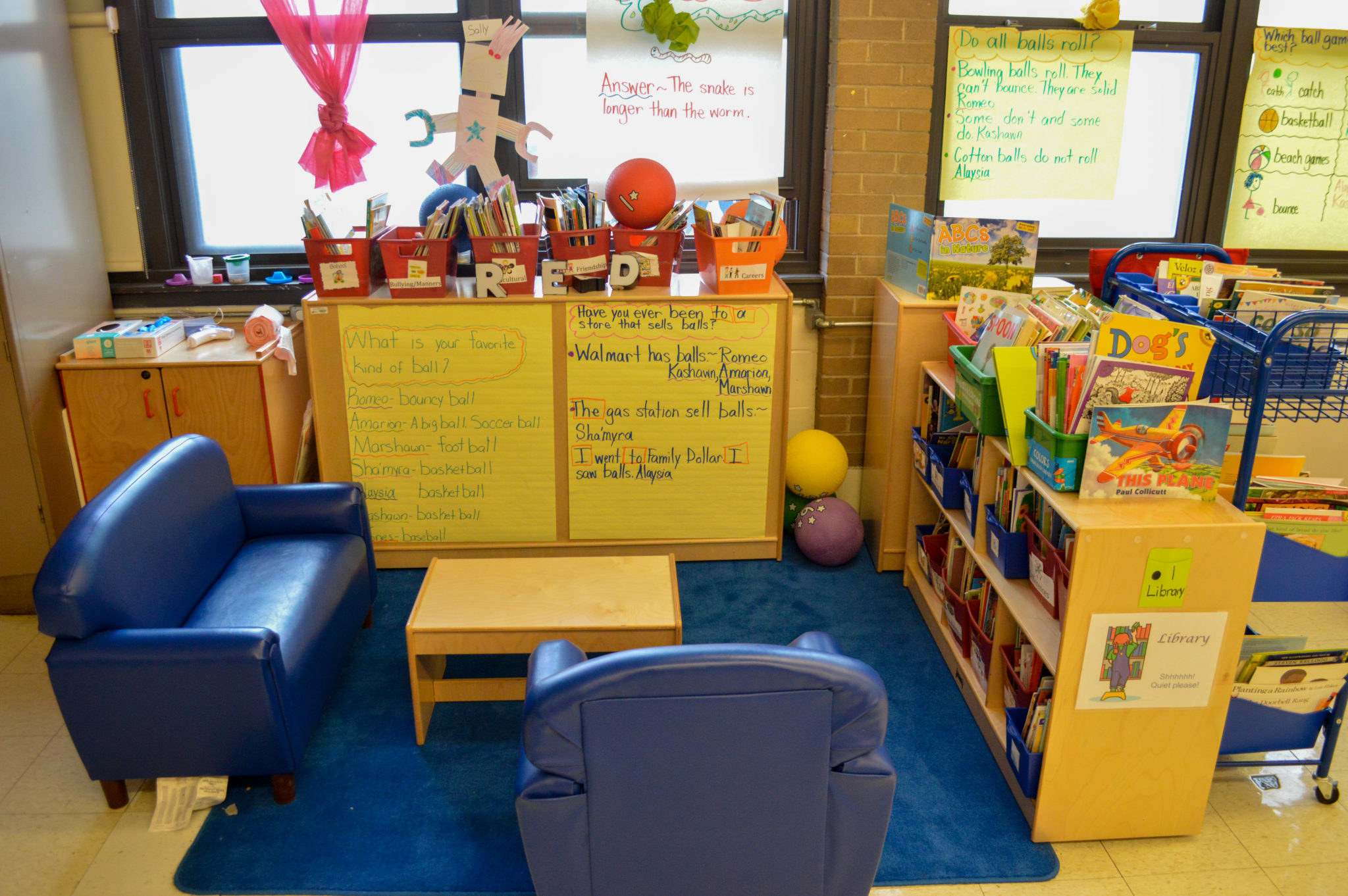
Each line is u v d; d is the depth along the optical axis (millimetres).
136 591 2418
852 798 1824
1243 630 2182
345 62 3465
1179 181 3957
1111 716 2254
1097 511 2158
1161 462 2182
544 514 3600
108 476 3418
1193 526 2086
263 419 3383
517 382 3420
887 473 3496
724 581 3598
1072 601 2131
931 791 2576
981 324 3018
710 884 1874
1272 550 2307
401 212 3811
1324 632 3271
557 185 3797
